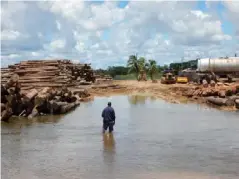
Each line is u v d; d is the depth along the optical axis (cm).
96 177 1186
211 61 5197
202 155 1474
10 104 2611
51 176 1206
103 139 1827
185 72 6012
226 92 3712
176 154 1492
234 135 1905
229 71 5153
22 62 4800
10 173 1245
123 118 2611
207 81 5091
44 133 2011
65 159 1427
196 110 3102
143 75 7944
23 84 3969
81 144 1708
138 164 1338
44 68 4462
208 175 1200
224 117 2628
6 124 2342
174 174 1211
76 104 3481
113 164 1344
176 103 3722
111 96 4659
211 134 1936
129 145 1673
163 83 5981
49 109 2803
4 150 1591
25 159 1432
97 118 2628
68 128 2178
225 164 1337
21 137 1892
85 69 5791
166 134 1947
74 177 1191
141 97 4497
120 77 9300
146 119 2552
